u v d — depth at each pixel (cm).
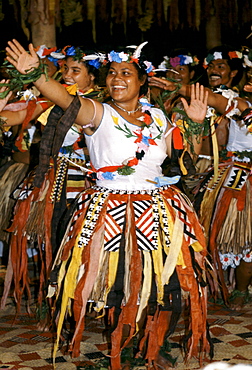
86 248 265
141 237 265
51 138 270
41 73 250
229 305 386
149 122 283
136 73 281
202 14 750
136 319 262
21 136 374
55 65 368
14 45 252
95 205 273
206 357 293
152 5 754
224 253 397
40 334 334
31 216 346
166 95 317
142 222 268
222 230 383
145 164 277
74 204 288
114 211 269
